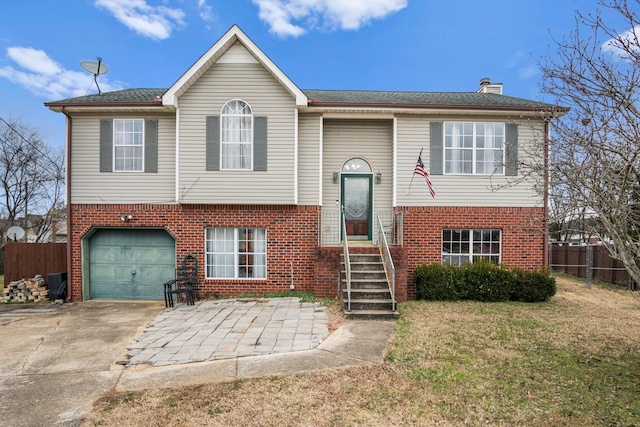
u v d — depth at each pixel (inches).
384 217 434.0
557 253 647.8
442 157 414.6
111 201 413.4
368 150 437.4
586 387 175.2
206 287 412.8
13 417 152.6
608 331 267.4
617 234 186.2
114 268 427.5
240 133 402.6
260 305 356.2
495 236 422.6
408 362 205.8
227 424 143.7
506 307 345.4
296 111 399.2
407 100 457.7
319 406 156.8
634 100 176.4
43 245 438.6
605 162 181.9
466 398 163.9
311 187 414.3
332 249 382.0
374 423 143.6
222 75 399.5
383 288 344.2
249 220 411.2
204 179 399.2
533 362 206.7
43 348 246.5
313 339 246.1
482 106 400.2
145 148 413.1
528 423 143.6
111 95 462.9
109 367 209.8
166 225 412.5
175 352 227.9
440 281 375.2
